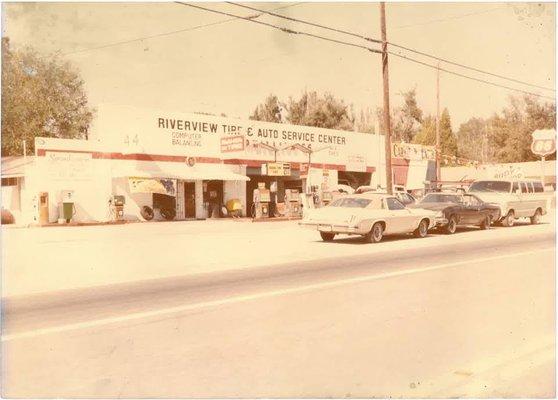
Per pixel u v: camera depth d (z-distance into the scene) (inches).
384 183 1594.5
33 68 1122.0
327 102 1483.8
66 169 987.3
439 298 313.4
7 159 1114.7
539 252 518.3
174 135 1125.1
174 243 617.9
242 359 209.3
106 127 1029.2
